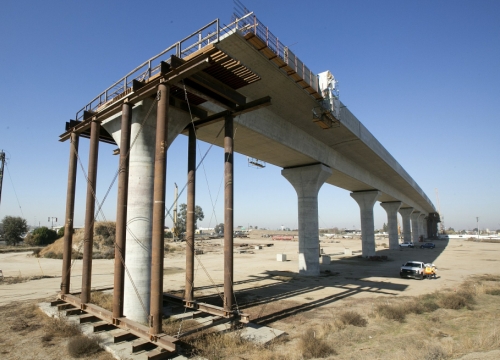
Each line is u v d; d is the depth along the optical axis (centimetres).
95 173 1614
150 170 1486
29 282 2561
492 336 1162
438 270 3484
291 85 1967
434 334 1248
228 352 1046
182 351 1038
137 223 1441
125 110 1395
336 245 9206
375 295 2094
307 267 3070
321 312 1634
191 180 1672
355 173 4144
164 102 1205
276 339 1180
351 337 1221
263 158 2966
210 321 1375
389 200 7238
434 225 16362
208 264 3984
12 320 1440
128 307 1395
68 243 1747
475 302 1819
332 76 2283
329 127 2414
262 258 4900
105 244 4947
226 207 1488
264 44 1523
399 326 1367
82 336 1171
